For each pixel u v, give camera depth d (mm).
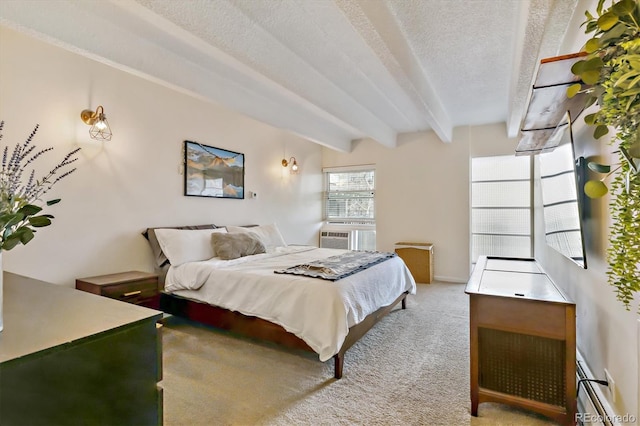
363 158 5918
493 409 1869
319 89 3275
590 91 968
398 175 5590
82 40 2098
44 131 2543
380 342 2812
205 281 2889
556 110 1890
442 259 5230
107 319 999
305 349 2332
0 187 927
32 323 961
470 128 5035
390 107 4195
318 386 2111
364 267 2961
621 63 763
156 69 2568
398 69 2465
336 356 2223
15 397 746
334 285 2391
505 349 1790
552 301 1664
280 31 2326
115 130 3018
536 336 1705
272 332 2490
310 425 1729
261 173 4824
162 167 3447
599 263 1656
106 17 2182
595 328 1747
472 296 1820
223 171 4168
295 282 2469
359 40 2434
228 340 2832
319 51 2619
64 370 830
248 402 1932
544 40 2012
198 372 2281
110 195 2984
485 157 5020
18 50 2408
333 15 2121
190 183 3734
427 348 2689
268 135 4965
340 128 5219
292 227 5504
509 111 3795
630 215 882
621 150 841
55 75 2611
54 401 811
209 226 3840
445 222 5211
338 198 6289
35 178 2469
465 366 2381
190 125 3754
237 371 2299
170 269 3129
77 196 2746
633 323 1262
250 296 2613
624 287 956
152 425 1031
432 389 2078
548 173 2559
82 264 2783
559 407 1677
